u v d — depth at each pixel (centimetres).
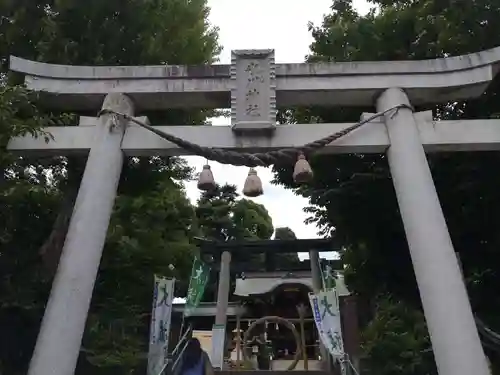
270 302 2277
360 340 1603
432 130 728
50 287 795
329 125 737
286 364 2088
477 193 899
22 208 805
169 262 1194
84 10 852
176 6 963
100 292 938
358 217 1013
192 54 1001
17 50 886
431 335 591
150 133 734
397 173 695
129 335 1168
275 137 730
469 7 853
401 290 1073
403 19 948
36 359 572
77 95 770
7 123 618
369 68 771
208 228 2828
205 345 2425
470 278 934
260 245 1842
